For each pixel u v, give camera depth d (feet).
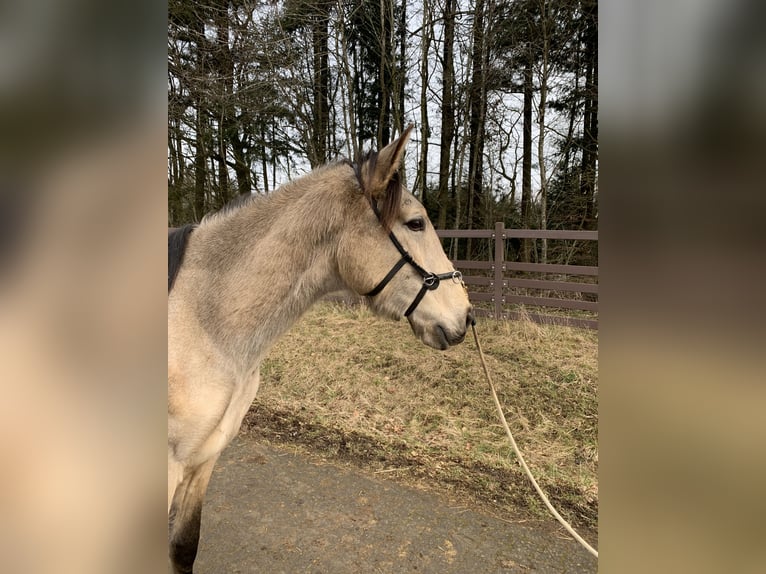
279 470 10.41
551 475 10.23
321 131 35.27
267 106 30.66
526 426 12.46
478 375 15.74
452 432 12.30
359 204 5.82
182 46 29.30
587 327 20.13
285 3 29.86
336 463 10.76
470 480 10.06
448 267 6.25
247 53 29.30
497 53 33.88
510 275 33.58
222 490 9.58
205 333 5.41
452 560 7.64
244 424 12.88
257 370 6.41
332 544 7.98
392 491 9.61
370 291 5.98
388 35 35.60
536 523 8.63
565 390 14.44
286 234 5.73
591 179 35.04
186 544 6.41
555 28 32.40
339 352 17.99
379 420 13.08
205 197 33.96
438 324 6.04
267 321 5.67
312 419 13.15
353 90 36.81
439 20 34.71
